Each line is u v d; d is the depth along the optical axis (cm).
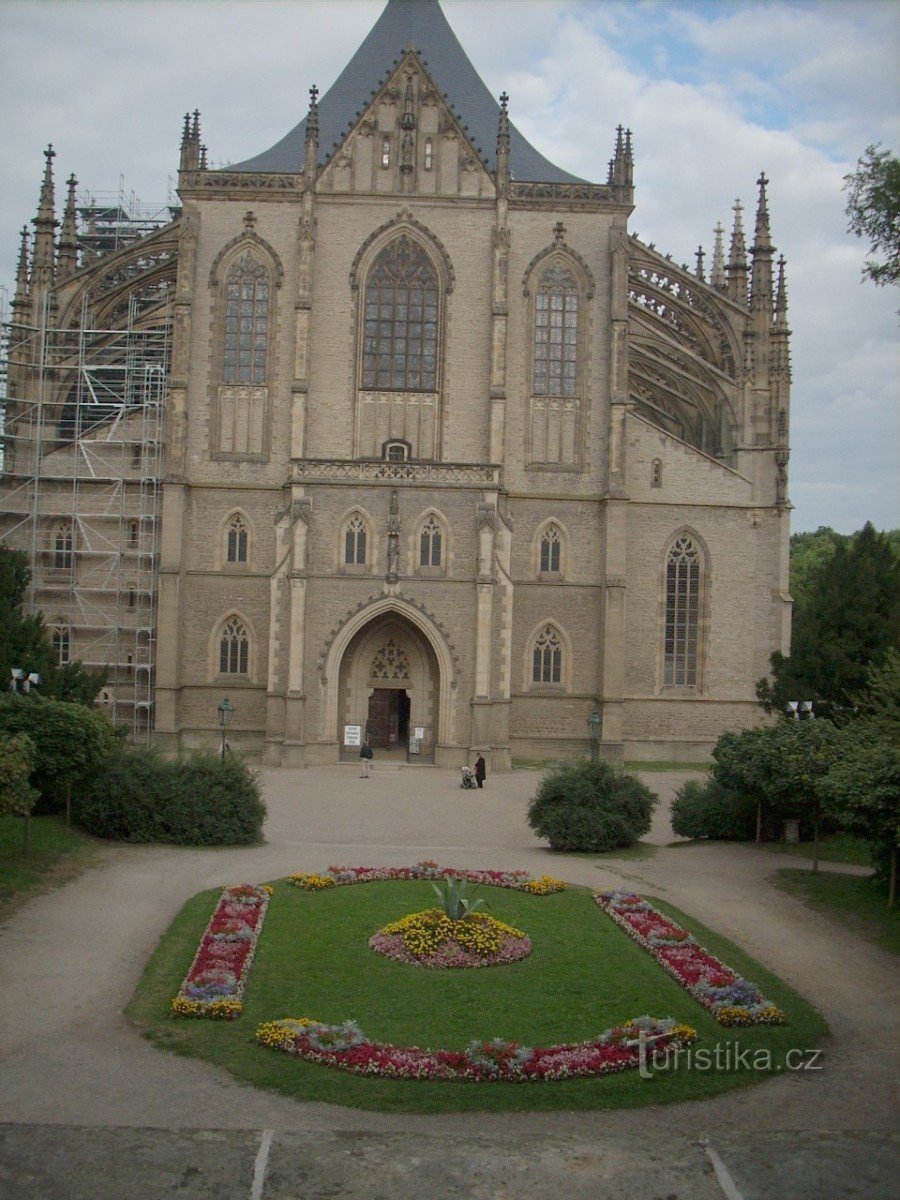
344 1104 2367
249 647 8294
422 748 8050
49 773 4716
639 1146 2189
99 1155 2098
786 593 8675
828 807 4378
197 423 8369
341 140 8431
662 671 8619
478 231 8450
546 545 8456
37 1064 2528
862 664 6431
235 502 8344
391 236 8431
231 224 8419
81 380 8712
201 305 8394
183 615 8256
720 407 8900
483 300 8438
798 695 6450
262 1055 2597
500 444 8212
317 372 8375
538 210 8506
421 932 3453
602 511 8419
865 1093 2492
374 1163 2102
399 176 8419
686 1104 2417
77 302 8912
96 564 8512
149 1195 1964
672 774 7900
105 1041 2673
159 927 3631
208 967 3150
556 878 4388
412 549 7881
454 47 9481
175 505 8181
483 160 8456
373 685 8250
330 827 5600
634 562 8600
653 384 9169
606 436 8462
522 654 8375
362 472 7881
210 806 5019
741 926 3856
